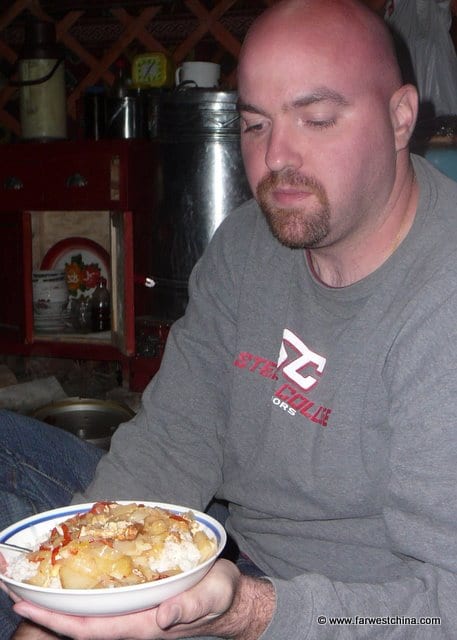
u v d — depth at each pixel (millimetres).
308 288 1045
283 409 1036
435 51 2035
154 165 2285
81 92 2982
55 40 2574
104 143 2266
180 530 796
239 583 810
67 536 765
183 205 2225
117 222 2340
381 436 950
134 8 2951
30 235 2469
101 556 731
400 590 856
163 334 2289
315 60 916
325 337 1016
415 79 2035
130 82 2564
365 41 938
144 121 2412
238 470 1126
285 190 944
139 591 707
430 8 2023
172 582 719
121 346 2363
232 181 2191
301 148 933
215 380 1199
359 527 1007
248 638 840
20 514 1050
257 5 2926
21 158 2361
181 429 1183
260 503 1080
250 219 1182
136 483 1130
